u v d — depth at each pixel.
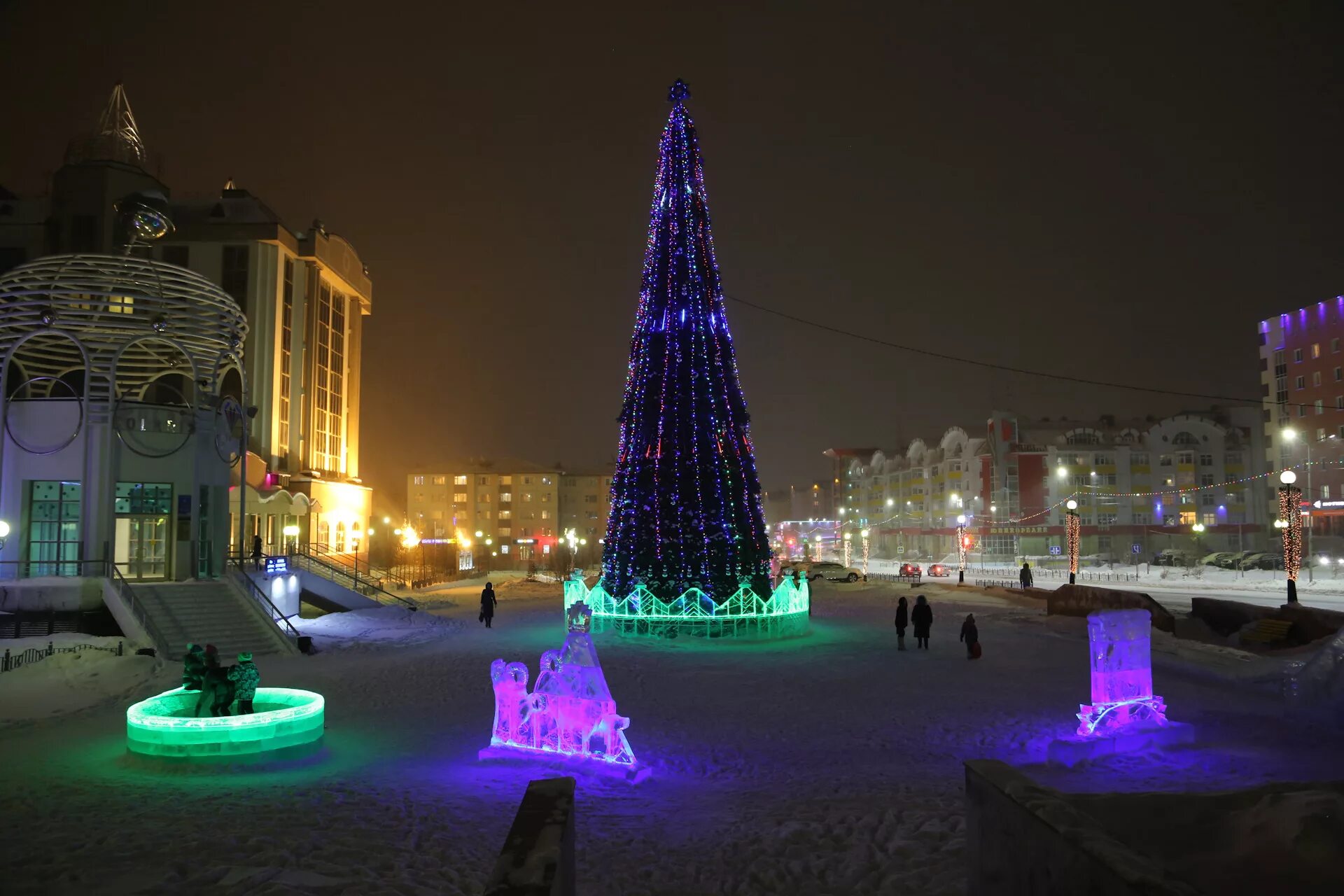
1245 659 17.98
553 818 4.53
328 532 46.97
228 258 42.81
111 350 30.27
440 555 66.44
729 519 25.64
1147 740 11.54
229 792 9.88
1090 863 3.58
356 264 52.88
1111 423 87.88
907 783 10.20
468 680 18.45
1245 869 4.54
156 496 25.47
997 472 79.50
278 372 43.34
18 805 9.25
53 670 17.31
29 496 24.33
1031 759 11.32
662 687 17.23
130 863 7.22
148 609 22.22
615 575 26.03
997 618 29.61
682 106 28.38
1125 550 78.25
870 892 6.54
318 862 7.32
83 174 43.12
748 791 10.13
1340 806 4.78
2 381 24.28
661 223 27.86
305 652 22.75
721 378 26.83
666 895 6.75
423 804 9.40
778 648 22.62
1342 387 60.16
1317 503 59.31
